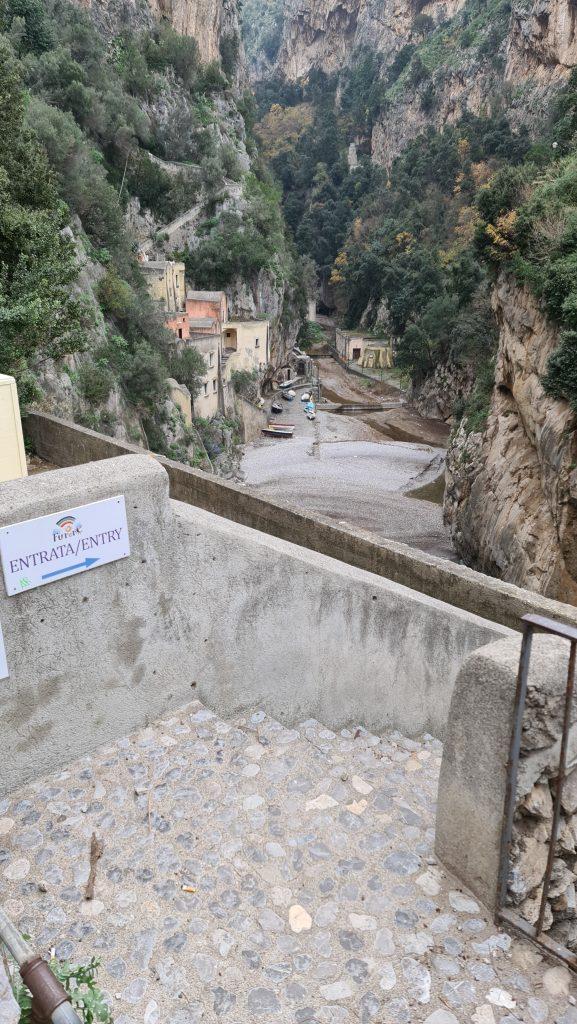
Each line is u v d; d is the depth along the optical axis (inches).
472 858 122.2
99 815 138.9
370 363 3540.8
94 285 1544.0
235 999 103.2
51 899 119.4
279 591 184.4
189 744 162.1
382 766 166.1
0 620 133.6
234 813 141.0
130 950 110.4
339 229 4963.1
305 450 2317.9
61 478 143.5
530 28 4121.6
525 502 1077.8
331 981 106.9
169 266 2269.9
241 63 4210.1
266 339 2573.8
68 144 1542.8
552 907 123.1
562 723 113.5
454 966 109.9
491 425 1334.9
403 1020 101.0
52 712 147.7
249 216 2802.7
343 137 5959.6
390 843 135.0
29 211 582.9
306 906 120.1
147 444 1531.7
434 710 224.8
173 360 1908.2
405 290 3405.5
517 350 1147.9
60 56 2251.5
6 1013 71.6
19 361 424.5
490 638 211.3
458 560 1457.9
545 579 941.2
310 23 7578.7
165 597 162.4
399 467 2123.5
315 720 191.3
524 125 4072.3
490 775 115.5
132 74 2731.3
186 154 2881.4
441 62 5295.3
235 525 188.2
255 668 187.5
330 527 278.1
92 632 150.1
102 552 146.3
